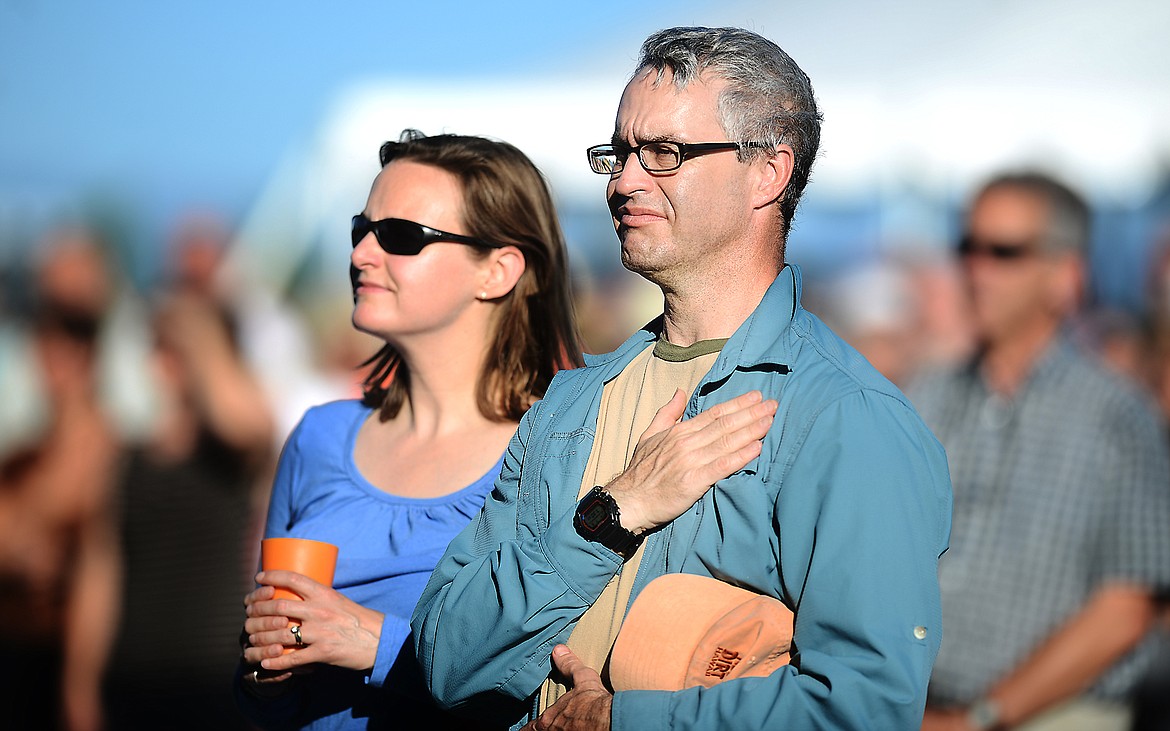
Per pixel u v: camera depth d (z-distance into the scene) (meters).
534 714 7.00
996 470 11.19
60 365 19.08
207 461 13.99
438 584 7.46
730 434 6.58
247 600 8.10
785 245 7.32
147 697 13.74
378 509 8.91
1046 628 10.90
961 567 11.15
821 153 7.55
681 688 6.34
